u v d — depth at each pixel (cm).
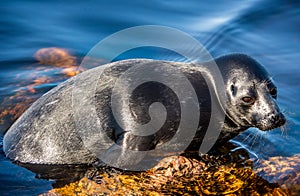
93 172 2180
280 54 3322
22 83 2989
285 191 2088
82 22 3584
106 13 3681
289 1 3909
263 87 2108
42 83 2991
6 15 3650
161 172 2158
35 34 3484
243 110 2141
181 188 2091
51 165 2230
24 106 2723
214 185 2114
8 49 3338
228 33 3506
